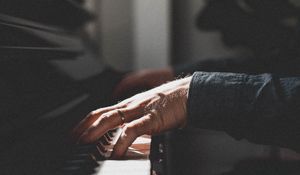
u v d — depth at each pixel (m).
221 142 3.10
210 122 0.83
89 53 2.08
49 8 1.51
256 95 0.82
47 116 0.91
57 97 1.06
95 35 2.75
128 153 0.81
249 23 3.22
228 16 3.26
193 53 3.33
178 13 3.30
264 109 0.81
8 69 0.84
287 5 3.13
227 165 3.06
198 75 0.84
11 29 0.92
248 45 3.25
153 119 0.79
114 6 3.14
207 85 0.83
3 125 0.73
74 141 0.79
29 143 0.76
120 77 1.87
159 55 3.15
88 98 1.27
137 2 3.13
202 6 3.28
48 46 1.21
